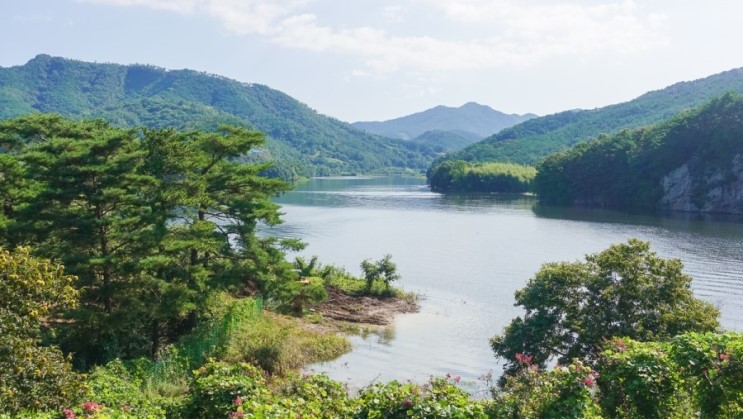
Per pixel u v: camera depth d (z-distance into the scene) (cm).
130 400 1761
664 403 1330
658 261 2564
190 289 2853
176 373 2523
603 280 2564
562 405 1202
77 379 1584
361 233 8562
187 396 1527
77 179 2653
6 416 1272
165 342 3086
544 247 7162
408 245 7425
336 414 1259
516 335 2627
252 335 3125
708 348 1305
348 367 3092
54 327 2645
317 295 4122
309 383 1454
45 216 2616
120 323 2570
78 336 2673
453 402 1180
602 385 1491
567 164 15012
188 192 3075
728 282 4931
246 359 2920
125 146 2939
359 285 4953
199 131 3475
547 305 2608
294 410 1236
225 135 3506
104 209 2794
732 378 1248
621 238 7806
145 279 2706
